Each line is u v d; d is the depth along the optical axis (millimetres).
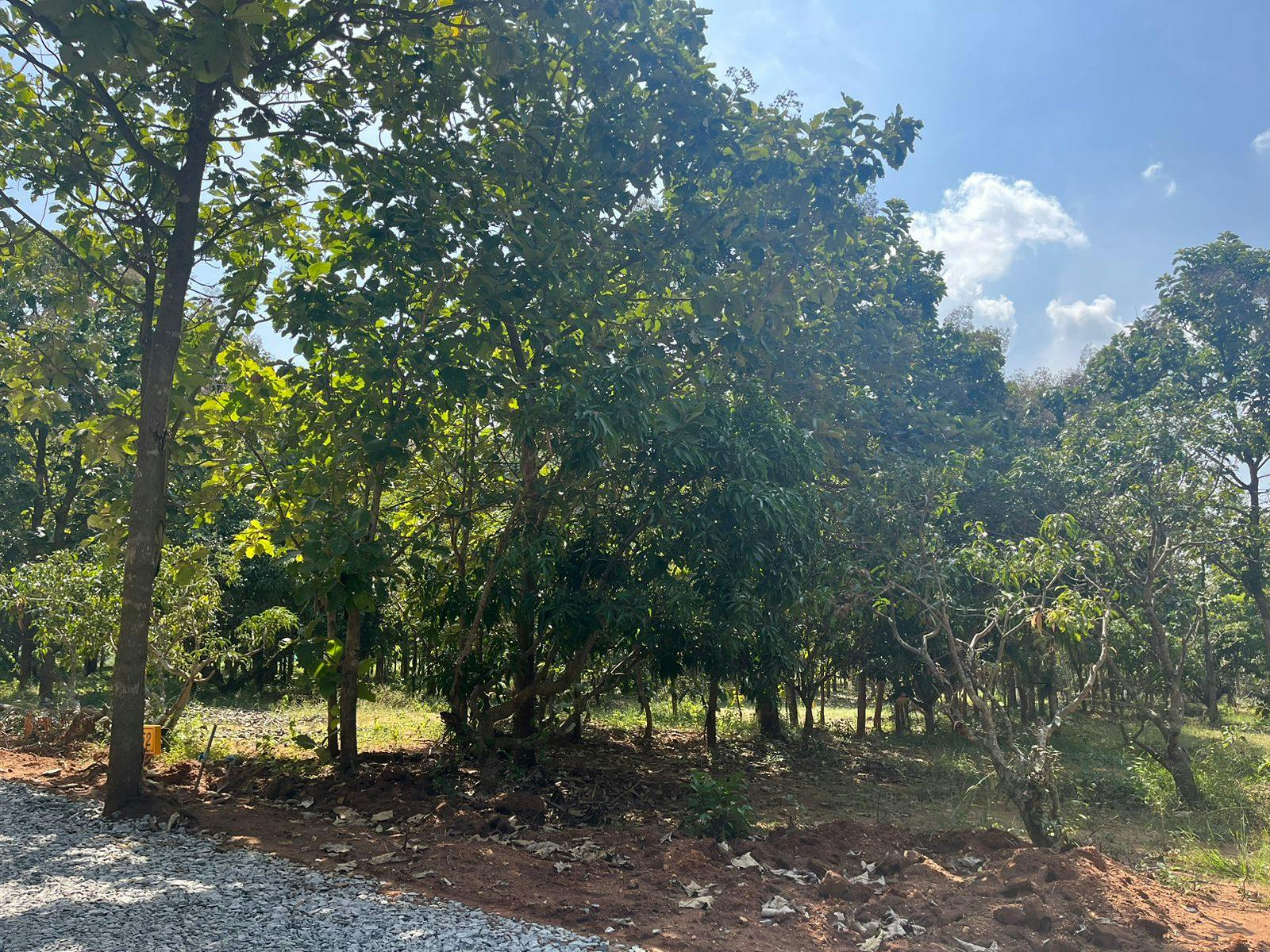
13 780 9672
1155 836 9547
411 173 9500
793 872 6875
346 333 9500
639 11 9758
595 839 7746
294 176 10172
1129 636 13242
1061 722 8016
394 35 9477
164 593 12062
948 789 12117
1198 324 19484
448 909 5656
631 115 9984
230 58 7262
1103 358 20719
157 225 9047
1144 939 5645
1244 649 24312
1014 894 6238
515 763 10898
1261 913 6543
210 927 5191
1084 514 12266
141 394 8945
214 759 11273
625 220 10766
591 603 10328
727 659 11305
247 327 10211
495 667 11438
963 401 19062
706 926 5637
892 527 11008
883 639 15836
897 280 16250
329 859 6898
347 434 9602
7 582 13281
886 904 6105
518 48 9398
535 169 9930
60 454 21016
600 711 21219
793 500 9773
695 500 10227
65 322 12297
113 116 8414
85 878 6152
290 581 11961
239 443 10703
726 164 10719
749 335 10102
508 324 9961
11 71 9406
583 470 8891
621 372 9078
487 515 11695
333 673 10586
